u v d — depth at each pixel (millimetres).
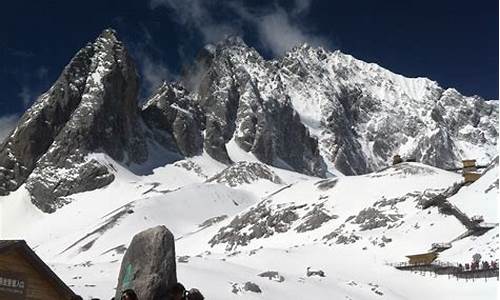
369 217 136125
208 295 48281
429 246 98938
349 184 172000
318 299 55625
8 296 23172
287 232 152000
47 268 24062
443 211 115312
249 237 157750
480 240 91625
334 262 88938
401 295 70062
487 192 118125
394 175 172125
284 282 58969
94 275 53875
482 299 63469
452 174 169875
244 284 52969
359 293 63219
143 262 23766
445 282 75500
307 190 179500
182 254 161875
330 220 148250
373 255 95500
